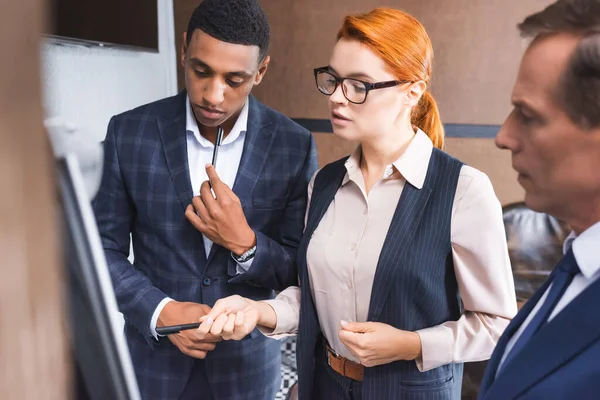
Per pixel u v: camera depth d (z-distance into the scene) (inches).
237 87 47.1
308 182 54.9
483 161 124.8
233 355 54.1
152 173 51.3
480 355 42.7
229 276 52.6
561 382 19.7
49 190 6.4
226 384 54.2
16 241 6.1
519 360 21.6
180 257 52.0
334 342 46.6
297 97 124.4
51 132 6.5
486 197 41.9
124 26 69.6
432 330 42.8
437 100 122.6
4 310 6.1
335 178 48.2
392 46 41.3
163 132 52.2
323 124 125.3
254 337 55.2
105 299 9.9
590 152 20.2
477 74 120.9
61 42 54.9
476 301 42.8
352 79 42.2
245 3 44.7
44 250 6.4
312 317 47.4
